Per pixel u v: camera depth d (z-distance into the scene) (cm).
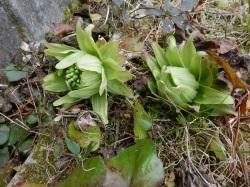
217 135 19
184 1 23
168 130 19
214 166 19
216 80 19
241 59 20
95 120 19
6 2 20
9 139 19
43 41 22
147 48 21
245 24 23
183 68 19
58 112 19
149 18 23
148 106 19
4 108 20
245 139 19
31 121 20
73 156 18
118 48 20
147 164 17
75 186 17
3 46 20
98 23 23
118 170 17
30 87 20
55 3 23
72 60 18
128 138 19
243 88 19
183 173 18
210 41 21
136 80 20
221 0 24
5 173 19
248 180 18
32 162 19
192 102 19
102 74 18
